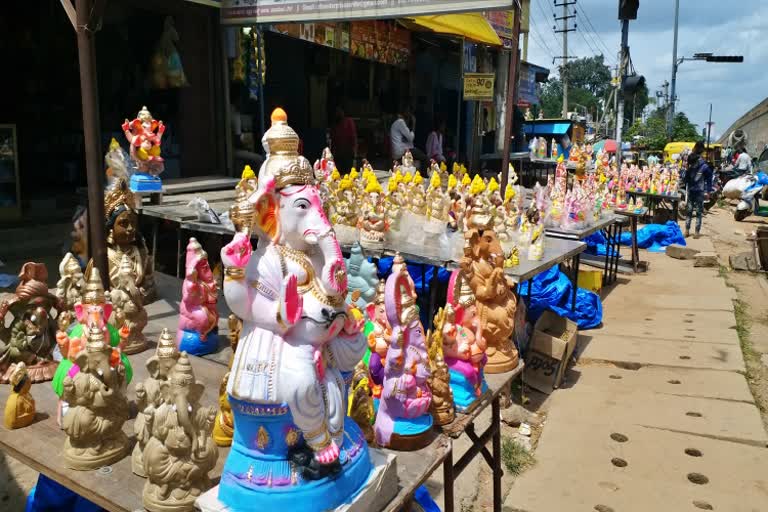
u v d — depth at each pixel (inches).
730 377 230.7
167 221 275.3
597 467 170.7
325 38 404.5
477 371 121.7
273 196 84.0
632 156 996.6
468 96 376.8
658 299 337.4
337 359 88.2
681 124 1449.3
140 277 179.8
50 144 374.3
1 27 341.1
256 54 386.6
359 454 88.1
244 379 80.0
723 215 704.4
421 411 106.4
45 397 121.5
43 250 294.5
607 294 348.5
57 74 367.2
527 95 701.9
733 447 181.2
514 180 295.0
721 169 866.1
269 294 81.3
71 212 335.3
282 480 80.1
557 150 684.7
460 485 158.9
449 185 286.2
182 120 363.3
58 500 121.8
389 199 232.7
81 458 95.0
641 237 473.1
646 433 189.2
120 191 175.6
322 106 507.5
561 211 293.0
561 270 329.7
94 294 109.9
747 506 153.6
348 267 166.7
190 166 370.6
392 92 568.1
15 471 152.7
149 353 143.7
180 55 355.9
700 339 271.4
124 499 88.6
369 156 550.6
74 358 105.1
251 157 392.8
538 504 154.2
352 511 83.0
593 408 205.9
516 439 186.1
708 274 393.7
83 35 150.2
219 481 92.5
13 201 311.6
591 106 2576.3
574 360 244.5
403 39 500.1
